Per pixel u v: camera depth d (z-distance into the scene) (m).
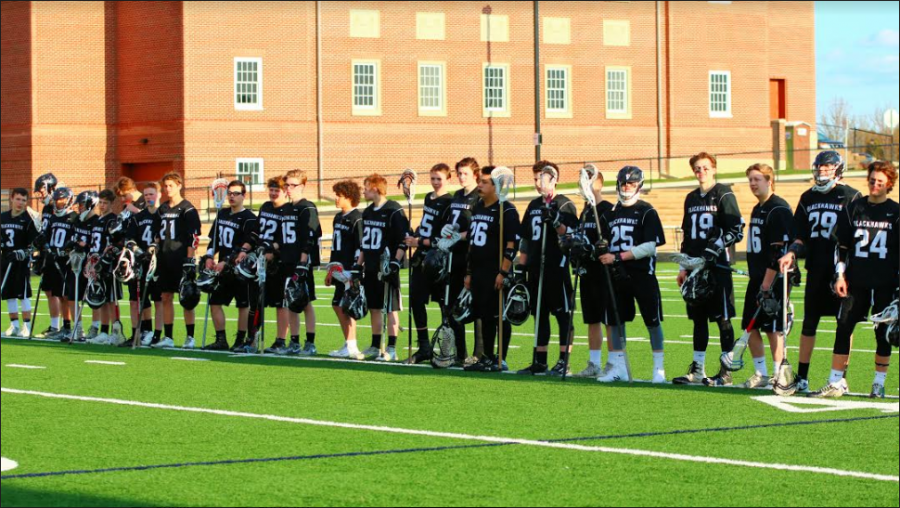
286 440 8.45
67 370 12.61
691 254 11.13
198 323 19.09
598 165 48.00
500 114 46.59
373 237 13.48
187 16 41.41
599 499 6.71
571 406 9.91
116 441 8.45
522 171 46.91
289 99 43.09
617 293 11.39
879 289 10.17
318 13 43.47
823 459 7.71
